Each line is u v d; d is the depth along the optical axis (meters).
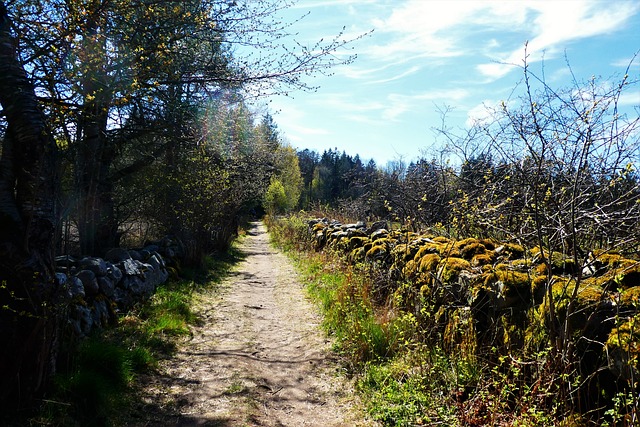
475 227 6.19
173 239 10.97
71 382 3.61
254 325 6.83
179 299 7.36
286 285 10.05
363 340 5.14
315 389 4.55
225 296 8.84
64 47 4.14
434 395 3.76
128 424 3.63
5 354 3.18
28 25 4.16
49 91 3.70
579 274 2.88
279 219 28.64
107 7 4.77
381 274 6.57
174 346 5.52
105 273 6.08
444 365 3.93
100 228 8.96
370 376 4.51
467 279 4.21
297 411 4.09
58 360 3.85
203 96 9.22
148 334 5.63
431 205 8.52
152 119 8.62
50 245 3.44
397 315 5.35
